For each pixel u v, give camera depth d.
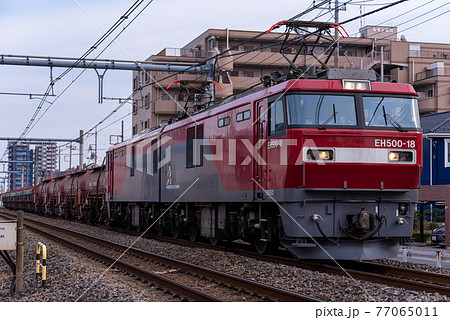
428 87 53.81
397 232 12.16
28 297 10.23
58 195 44.47
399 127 12.02
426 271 11.49
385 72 54.84
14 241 11.02
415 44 55.38
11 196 77.19
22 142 54.69
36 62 23.72
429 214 27.31
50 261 14.96
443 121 31.22
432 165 29.86
